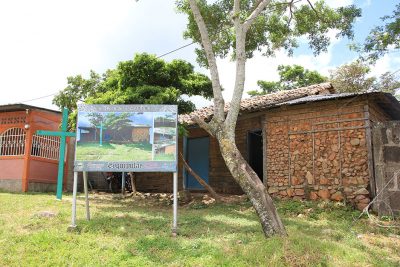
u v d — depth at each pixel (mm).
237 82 8805
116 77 13500
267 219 7059
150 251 6176
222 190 15031
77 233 7105
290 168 12055
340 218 9688
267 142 12758
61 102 22625
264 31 13195
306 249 6043
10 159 15898
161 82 12906
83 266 5527
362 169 10578
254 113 13164
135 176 18250
